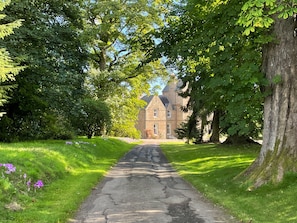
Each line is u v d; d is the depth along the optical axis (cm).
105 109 2872
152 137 7269
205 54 1273
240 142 2644
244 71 989
